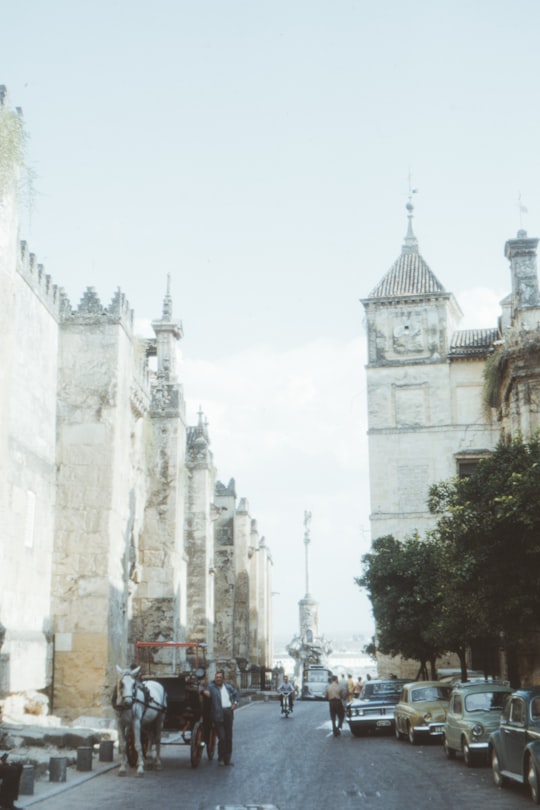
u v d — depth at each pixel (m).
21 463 31.31
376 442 63.47
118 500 36.44
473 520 25.09
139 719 21.36
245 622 87.00
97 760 23.95
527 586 24.44
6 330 26.61
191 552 61.91
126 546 37.84
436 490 29.16
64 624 34.25
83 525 35.09
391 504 62.53
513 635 25.44
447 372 63.81
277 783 19.64
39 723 28.16
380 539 47.19
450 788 18.33
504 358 39.47
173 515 50.41
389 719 33.00
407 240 69.62
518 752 17.16
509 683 31.52
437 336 64.44
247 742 31.23
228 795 17.83
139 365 44.41
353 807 16.05
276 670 98.19
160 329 57.47
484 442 62.69
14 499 30.52
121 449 37.09
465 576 24.88
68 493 35.38
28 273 32.56
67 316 36.81
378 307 65.38
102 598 34.44
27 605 31.72
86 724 32.19
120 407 36.84
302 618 117.94
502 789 18.00
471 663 55.84
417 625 43.91
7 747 23.55
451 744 23.52
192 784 19.59
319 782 19.70
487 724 21.88
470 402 63.34
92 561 34.78
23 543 31.39
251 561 98.69
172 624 49.00
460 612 29.27
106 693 33.78
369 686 35.72
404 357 64.56
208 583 62.66
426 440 63.12
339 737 33.41
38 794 17.67
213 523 72.75
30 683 31.19
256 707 64.56
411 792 17.86
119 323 36.81
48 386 35.09
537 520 23.22
